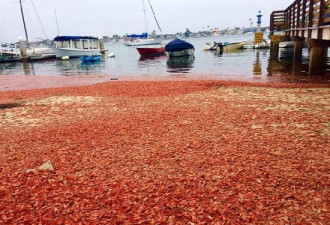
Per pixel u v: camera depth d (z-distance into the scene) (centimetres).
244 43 7031
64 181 631
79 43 6988
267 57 4684
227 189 561
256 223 449
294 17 3109
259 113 1177
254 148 782
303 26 2453
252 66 3516
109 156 783
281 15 4162
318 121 1014
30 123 1206
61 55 6725
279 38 4144
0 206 529
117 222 467
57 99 1777
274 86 1916
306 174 611
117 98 1716
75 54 6775
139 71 3772
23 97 1931
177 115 1212
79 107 1500
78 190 586
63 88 2275
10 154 831
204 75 2975
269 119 1078
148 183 606
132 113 1298
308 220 452
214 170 653
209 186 577
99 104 1558
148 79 2878
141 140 908
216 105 1377
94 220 475
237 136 895
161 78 2925
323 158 691
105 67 4597
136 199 539
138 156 772
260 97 1536
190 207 501
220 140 865
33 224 470
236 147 797
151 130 1011
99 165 723
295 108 1240
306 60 3678
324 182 571
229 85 2033
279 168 646
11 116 1351
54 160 770
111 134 988
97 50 7031
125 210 502
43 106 1570
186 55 5788
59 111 1423
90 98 1758
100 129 1055
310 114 1120
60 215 495
